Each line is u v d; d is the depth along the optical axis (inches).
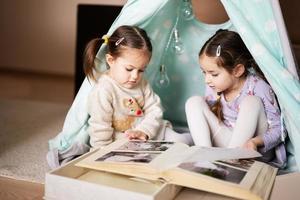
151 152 35.5
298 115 35.2
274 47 36.8
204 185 29.8
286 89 35.5
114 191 28.9
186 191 32.6
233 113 43.6
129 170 31.8
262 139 39.0
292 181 33.2
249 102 40.0
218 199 31.2
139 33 41.9
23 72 110.7
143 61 42.0
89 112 43.0
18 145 50.6
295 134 36.2
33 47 107.9
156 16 45.1
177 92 52.1
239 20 37.0
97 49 43.9
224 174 31.2
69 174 33.2
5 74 109.4
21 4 105.6
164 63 51.2
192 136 42.1
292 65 36.1
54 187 30.8
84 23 76.4
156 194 28.3
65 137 45.3
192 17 48.9
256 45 36.5
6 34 109.4
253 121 39.3
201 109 42.1
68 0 101.0
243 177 31.1
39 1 103.6
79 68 77.0
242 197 28.8
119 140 40.3
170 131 45.4
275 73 35.9
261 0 36.7
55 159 41.3
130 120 44.8
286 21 61.1
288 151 41.2
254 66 42.4
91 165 33.2
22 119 64.7
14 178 39.5
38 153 47.6
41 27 105.4
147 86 46.4
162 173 30.9
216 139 42.4
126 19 43.6
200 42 49.6
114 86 43.5
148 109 45.9
